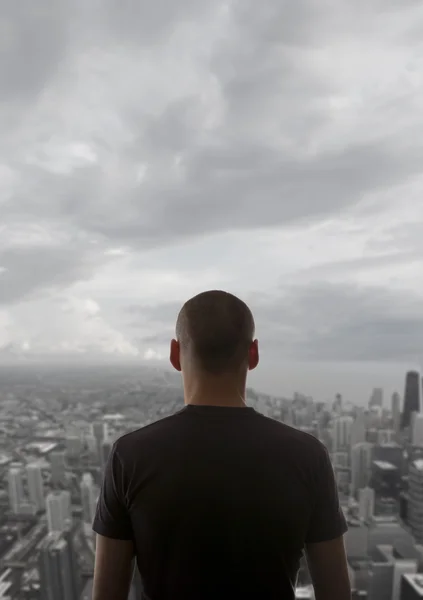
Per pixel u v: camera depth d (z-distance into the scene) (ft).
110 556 2.52
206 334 2.66
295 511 2.36
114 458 2.51
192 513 2.30
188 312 2.78
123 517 2.48
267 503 2.32
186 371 2.78
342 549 2.57
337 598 2.57
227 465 2.37
